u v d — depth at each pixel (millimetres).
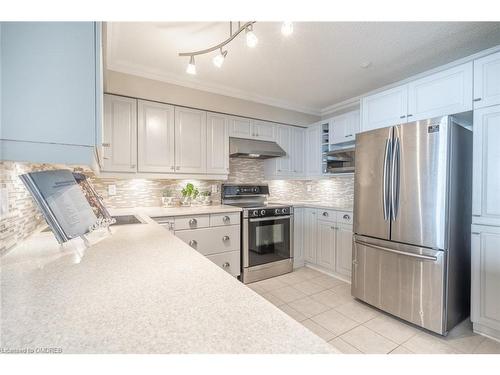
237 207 2947
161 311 517
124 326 462
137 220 1852
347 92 3211
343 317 2139
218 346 409
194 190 3076
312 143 3727
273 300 2463
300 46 2137
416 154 1935
